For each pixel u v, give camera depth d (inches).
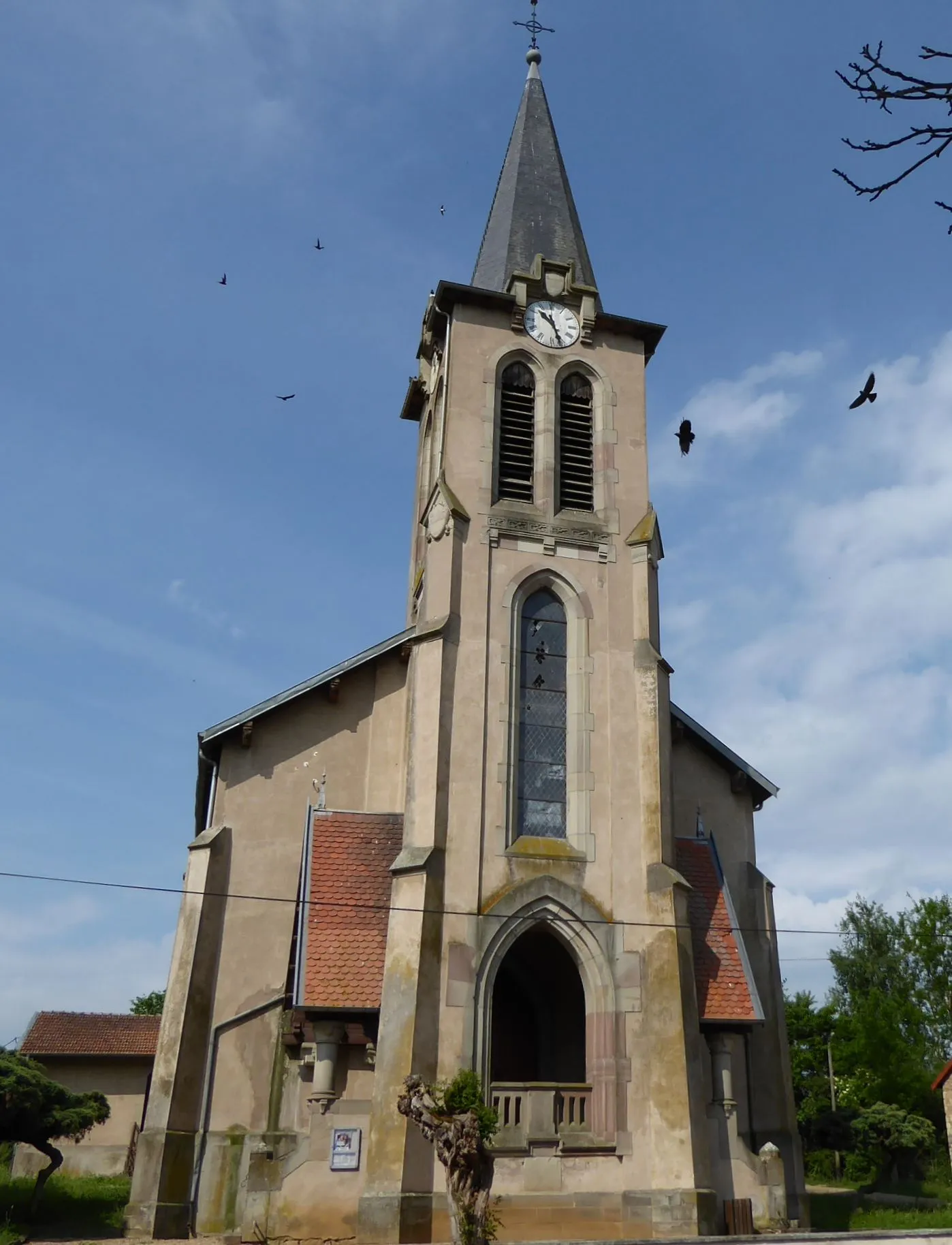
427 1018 793.6
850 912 2375.7
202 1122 872.9
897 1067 1913.1
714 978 876.6
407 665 1048.2
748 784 1082.1
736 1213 789.9
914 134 265.3
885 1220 971.3
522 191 1226.0
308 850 919.7
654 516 1024.9
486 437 1016.2
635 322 1090.7
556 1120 796.6
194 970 910.4
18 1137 919.0
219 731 991.0
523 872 865.5
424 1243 724.7
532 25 1418.6
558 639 970.7
